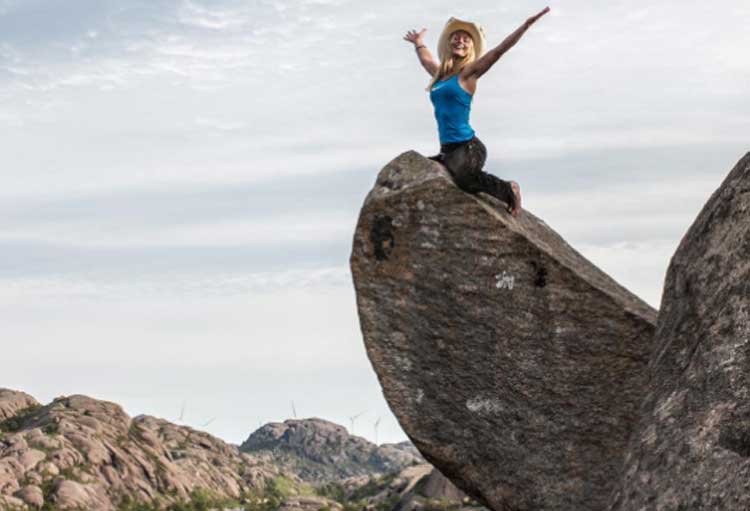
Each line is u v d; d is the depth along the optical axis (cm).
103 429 19250
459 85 963
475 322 933
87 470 17225
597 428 891
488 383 924
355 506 19850
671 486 615
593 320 909
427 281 945
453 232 943
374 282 958
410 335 945
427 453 935
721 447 601
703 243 750
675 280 776
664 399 685
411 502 17325
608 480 877
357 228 966
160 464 19488
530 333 921
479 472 920
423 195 950
